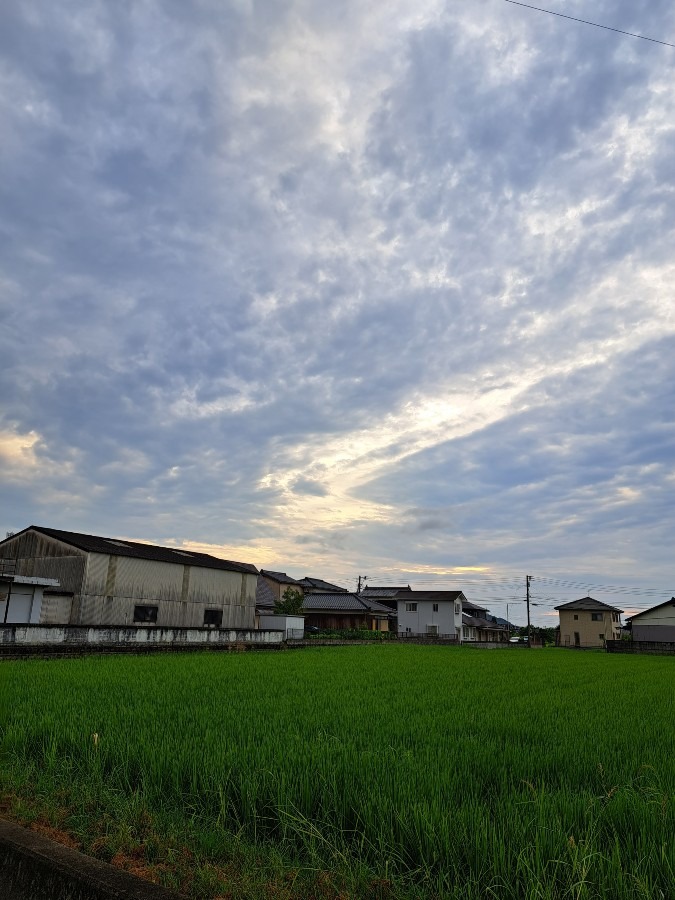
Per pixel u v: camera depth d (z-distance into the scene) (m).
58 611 26.38
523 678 15.67
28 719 6.82
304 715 8.00
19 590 24.31
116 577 29.27
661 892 3.07
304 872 3.42
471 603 81.25
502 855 3.29
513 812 3.96
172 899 2.90
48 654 19.28
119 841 3.67
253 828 4.05
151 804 4.41
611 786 4.93
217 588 35.19
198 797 4.41
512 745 6.34
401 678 14.68
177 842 3.70
